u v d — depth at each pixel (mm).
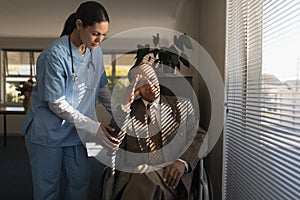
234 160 2084
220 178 2395
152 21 5172
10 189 3254
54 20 5777
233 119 2113
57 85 1742
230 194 2176
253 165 1739
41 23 6004
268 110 1630
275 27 1517
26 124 1900
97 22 1654
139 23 5273
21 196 3059
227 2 2197
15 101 7555
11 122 7039
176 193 1764
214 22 2576
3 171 3898
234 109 2092
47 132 1834
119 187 1769
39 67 1791
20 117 7043
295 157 1293
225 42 2223
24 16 5512
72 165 1956
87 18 1658
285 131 1378
